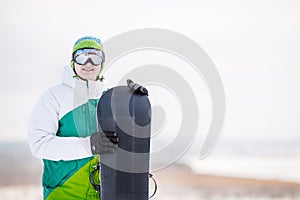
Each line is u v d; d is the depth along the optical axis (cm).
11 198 980
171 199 975
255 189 1034
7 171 1216
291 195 976
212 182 1114
